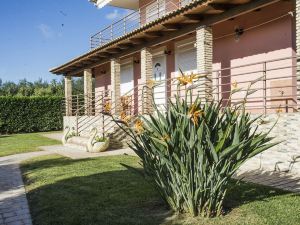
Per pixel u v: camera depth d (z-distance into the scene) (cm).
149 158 514
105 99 2022
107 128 1502
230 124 478
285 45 1156
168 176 506
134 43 1595
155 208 550
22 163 1113
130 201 599
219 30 1413
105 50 1773
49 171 920
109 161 1059
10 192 740
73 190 699
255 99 1260
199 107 477
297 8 910
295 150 832
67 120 2311
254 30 1269
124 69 2169
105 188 701
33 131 2808
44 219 539
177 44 1677
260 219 483
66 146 1597
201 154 463
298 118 829
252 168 895
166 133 483
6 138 2172
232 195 612
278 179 757
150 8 2095
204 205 489
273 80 1204
